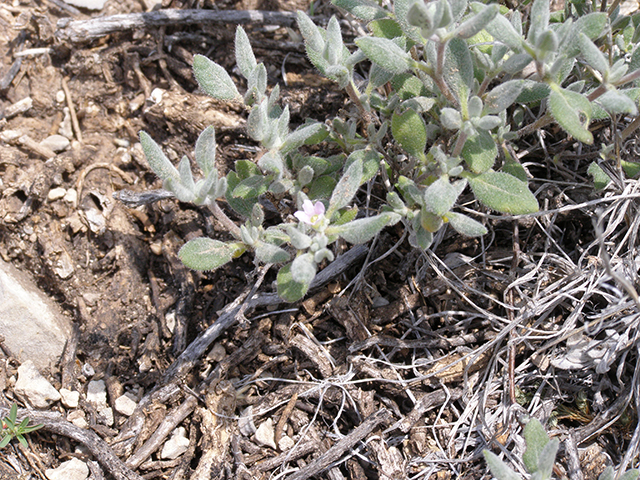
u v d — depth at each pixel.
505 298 0.18
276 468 0.17
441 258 0.19
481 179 0.16
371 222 0.15
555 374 0.17
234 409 0.18
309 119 0.19
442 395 0.17
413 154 0.17
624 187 0.18
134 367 0.19
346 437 0.17
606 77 0.16
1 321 0.19
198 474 0.17
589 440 0.17
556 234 0.19
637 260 0.18
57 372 0.19
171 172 0.15
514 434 0.17
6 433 0.18
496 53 0.17
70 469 0.17
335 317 0.18
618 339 0.17
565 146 0.19
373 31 0.17
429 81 0.17
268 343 0.19
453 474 0.17
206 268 0.16
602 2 0.19
